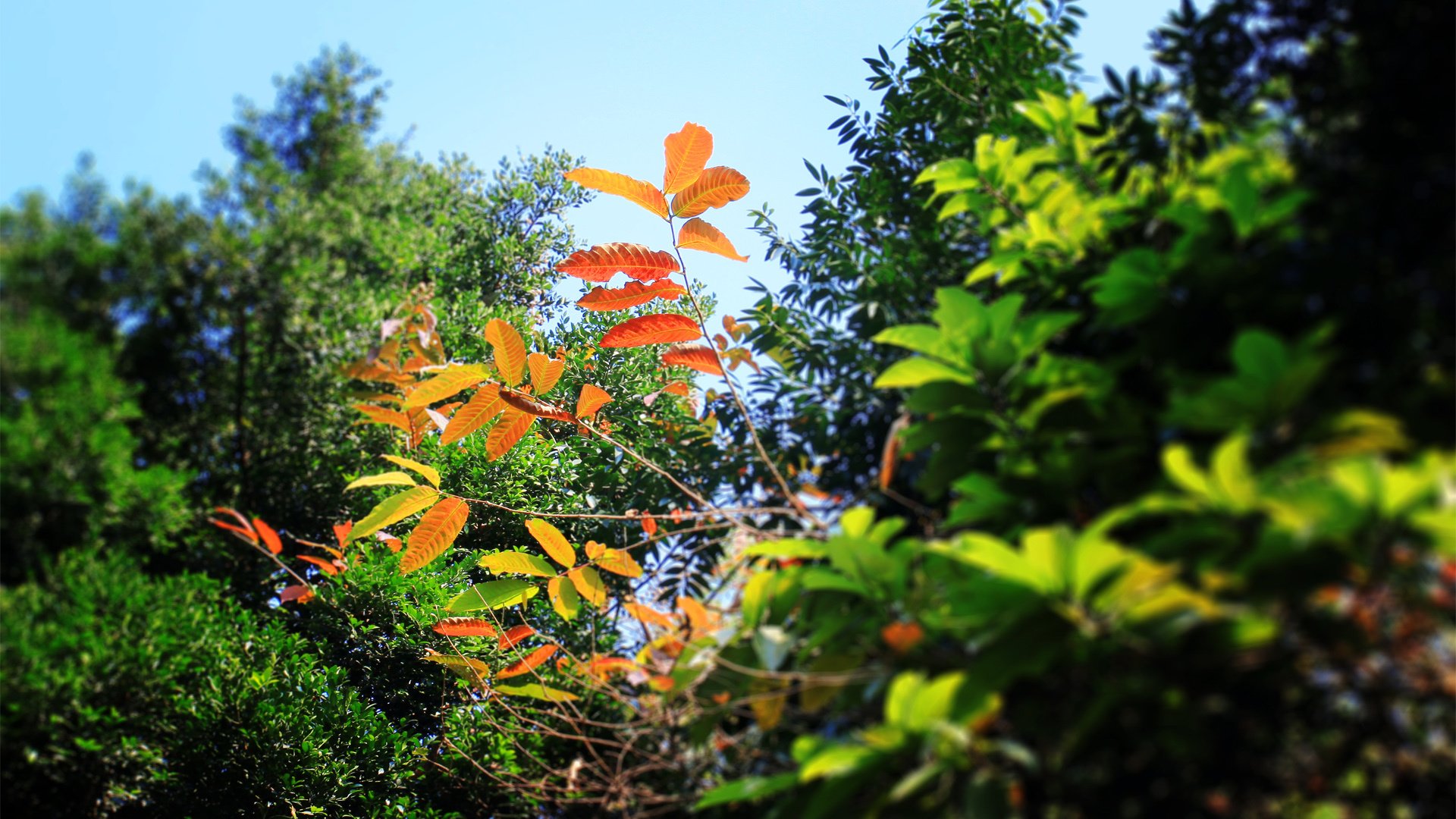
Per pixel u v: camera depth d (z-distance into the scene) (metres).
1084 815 0.87
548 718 1.38
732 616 1.18
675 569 1.33
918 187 1.36
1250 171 0.93
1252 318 0.89
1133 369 0.97
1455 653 0.78
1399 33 0.90
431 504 1.34
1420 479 0.70
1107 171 1.07
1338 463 0.74
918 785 0.87
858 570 0.98
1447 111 0.88
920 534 1.13
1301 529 0.74
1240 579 0.80
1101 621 0.84
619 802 1.18
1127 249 1.01
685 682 1.10
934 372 0.99
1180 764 0.84
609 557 1.27
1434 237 0.87
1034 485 0.94
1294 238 0.90
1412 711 0.80
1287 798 0.81
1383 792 0.79
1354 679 0.80
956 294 0.95
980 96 1.35
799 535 1.13
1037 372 0.96
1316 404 0.86
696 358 1.26
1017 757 0.85
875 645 0.99
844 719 1.03
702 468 1.38
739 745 1.12
